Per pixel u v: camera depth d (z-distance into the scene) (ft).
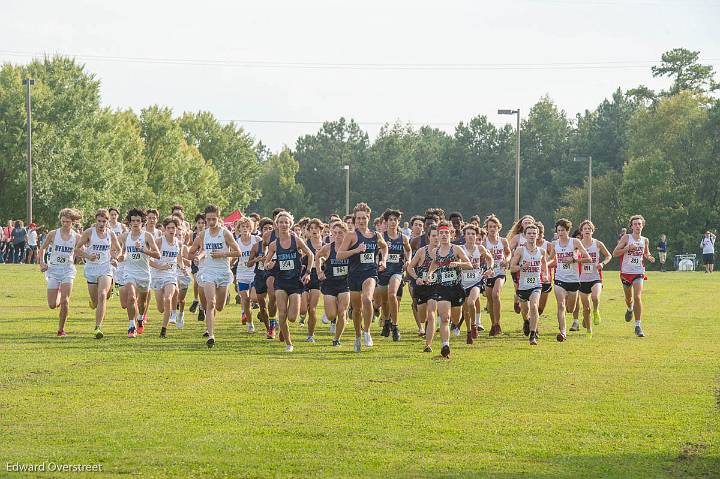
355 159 577.84
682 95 363.97
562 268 75.61
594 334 80.12
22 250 220.02
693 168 354.13
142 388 49.83
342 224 69.67
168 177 400.47
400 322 90.22
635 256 79.46
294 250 65.87
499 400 47.42
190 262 79.77
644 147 364.38
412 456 36.37
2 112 289.53
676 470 34.83
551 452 37.22
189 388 50.01
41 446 37.17
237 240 81.46
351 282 66.69
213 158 504.02
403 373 55.88
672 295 133.39
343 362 60.54
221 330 80.79
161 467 34.47
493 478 33.58
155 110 400.67
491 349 68.39
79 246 72.38
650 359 63.05
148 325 84.38
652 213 340.59
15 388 49.55
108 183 308.60
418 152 620.08
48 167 290.35
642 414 44.29
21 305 104.22
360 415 43.42
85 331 78.02
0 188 293.02
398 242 74.08
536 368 58.39
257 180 596.70
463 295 64.34
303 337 76.13
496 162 518.37
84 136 304.50
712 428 41.50
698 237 336.49
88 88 306.96
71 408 44.45
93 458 35.50
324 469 34.40
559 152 508.12
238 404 45.70
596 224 387.14
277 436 39.29
